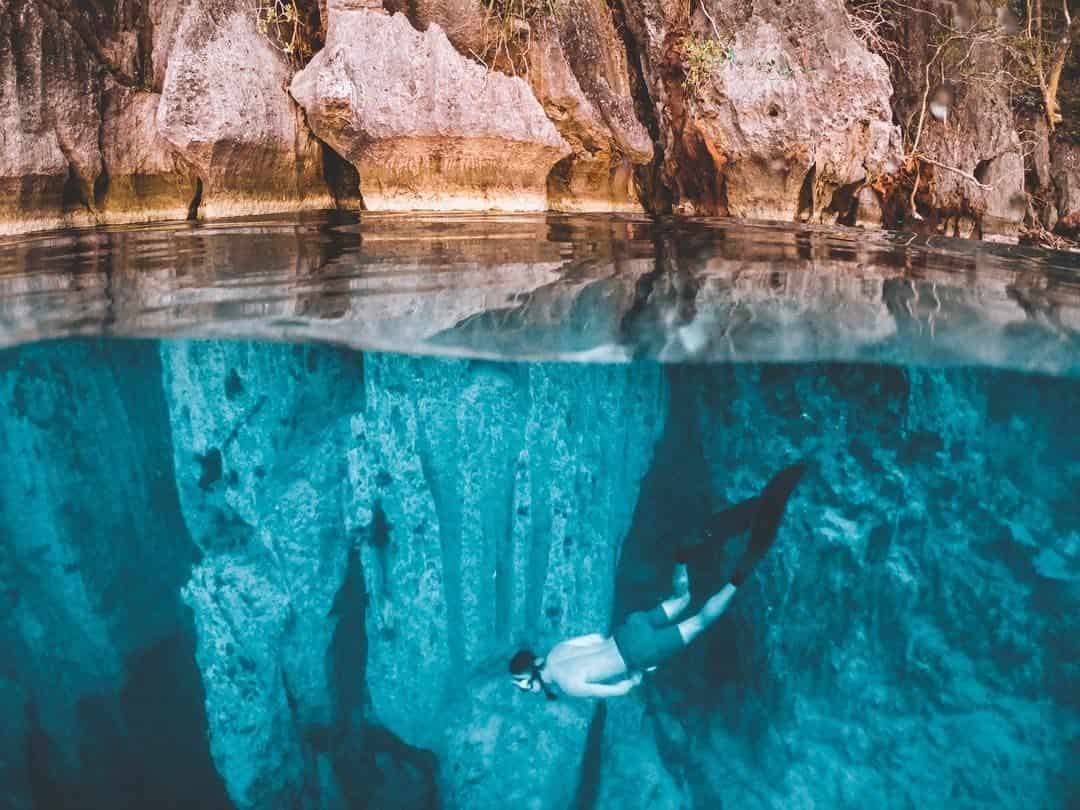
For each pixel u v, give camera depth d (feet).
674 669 19.22
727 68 27.73
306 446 19.22
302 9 26.81
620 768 17.74
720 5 28.50
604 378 18.86
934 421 18.83
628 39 30.37
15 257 18.71
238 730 17.60
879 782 16.60
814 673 18.37
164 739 16.83
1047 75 39.24
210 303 15.14
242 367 17.39
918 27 33.86
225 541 19.58
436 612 19.27
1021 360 15.93
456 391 18.57
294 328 14.87
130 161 24.70
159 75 25.54
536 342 15.44
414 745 17.89
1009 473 19.06
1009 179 35.29
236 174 24.72
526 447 19.33
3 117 21.77
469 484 19.44
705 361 16.67
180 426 18.44
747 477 20.39
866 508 19.19
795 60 28.32
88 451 17.61
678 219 27.07
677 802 17.30
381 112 24.81
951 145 33.81
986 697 16.88
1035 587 17.76
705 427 20.84
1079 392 17.26
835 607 18.78
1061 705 16.33
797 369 17.72
